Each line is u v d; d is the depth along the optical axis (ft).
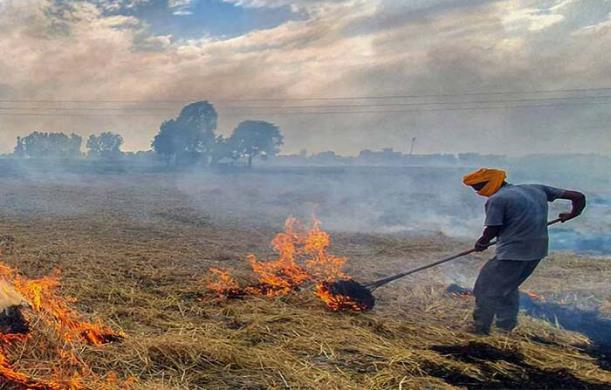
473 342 12.69
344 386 10.13
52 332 11.27
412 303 16.66
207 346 11.78
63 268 20.08
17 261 21.03
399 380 10.50
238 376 10.48
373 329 13.85
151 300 16.08
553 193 14.66
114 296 16.31
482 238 14.30
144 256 23.39
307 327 13.69
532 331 14.03
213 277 19.39
